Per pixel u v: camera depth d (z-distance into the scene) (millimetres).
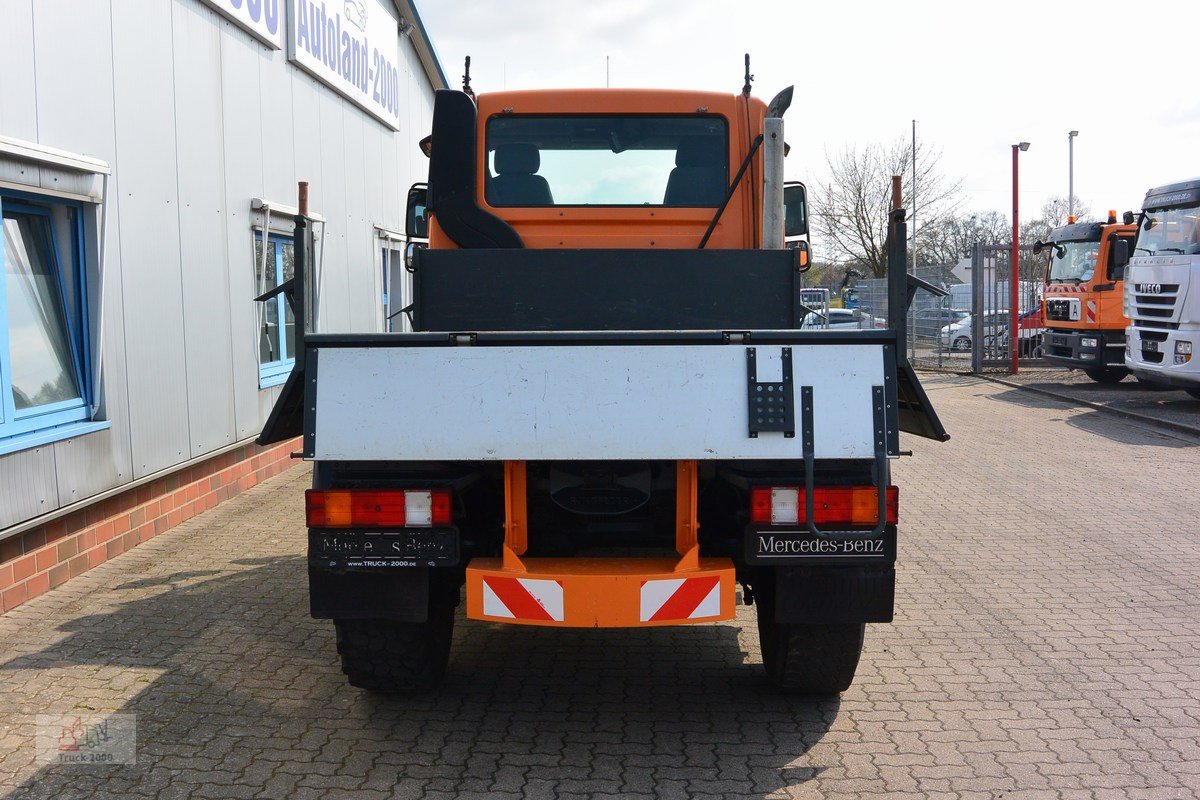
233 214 9586
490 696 4852
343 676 5047
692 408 3951
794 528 4047
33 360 6543
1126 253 16672
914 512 9102
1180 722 4504
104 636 5586
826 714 4613
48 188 6395
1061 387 20234
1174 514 8992
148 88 7824
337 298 13305
